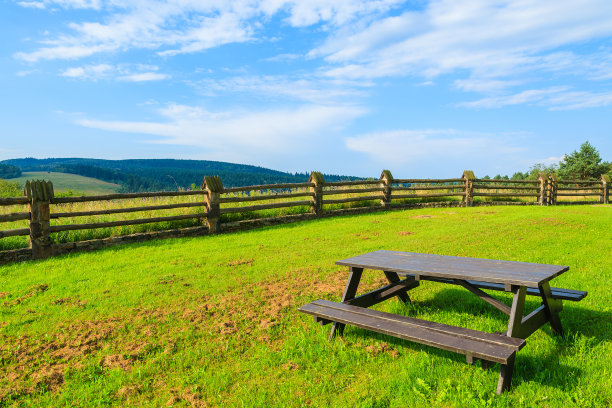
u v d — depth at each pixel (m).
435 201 16.03
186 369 3.27
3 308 4.65
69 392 2.98
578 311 3.90
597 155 35.75
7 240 7.75
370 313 3.29
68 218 9.15
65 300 4.92
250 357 3.40
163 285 5.39
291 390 2.82
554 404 2.43
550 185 17.88
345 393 2.74
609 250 6.71
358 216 12.29
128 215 9.74
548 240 7.63
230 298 4.79
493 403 2.46
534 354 3.09
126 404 2.81
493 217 11.17
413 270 3.37
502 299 4.39
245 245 8.09
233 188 10.40
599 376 2.71
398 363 3.08
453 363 3.00
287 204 11.39
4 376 3.19
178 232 9.33
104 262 6.89
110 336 3.88
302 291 4.96
